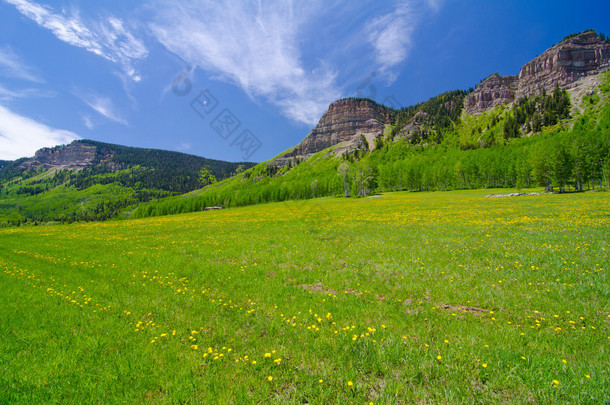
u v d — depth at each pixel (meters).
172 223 47.34
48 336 6.58
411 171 118.38
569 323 6.46
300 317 7.40
